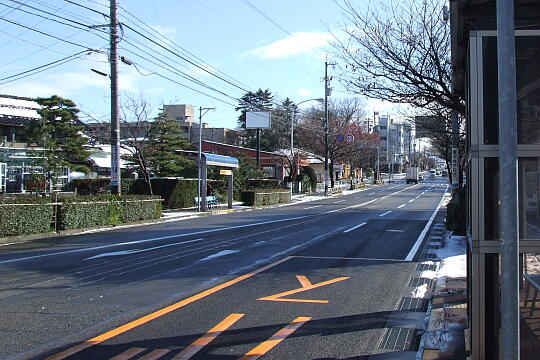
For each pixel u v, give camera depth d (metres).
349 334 6.25
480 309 4.32
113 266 11.09
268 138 76.88
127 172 42.56
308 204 39.38
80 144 31.66
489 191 4.28
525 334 4.14
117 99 21.98
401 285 9.20
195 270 10.64
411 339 6.09
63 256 12.55
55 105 30.86
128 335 6.12
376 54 12.42
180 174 39.72
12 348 5.62
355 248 14.27
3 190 30.69
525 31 4.22
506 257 2.97
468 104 4.81
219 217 26.55
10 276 9.91
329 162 66.62
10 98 37.62
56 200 18.23
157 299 8.01
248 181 43.94
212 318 6.91
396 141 136.38
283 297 8.19
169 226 21.16
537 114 4.23
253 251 13.53
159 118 39.72
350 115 64.25
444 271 10.29
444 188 68.06
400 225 21.41
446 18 11.30
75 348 5.63
